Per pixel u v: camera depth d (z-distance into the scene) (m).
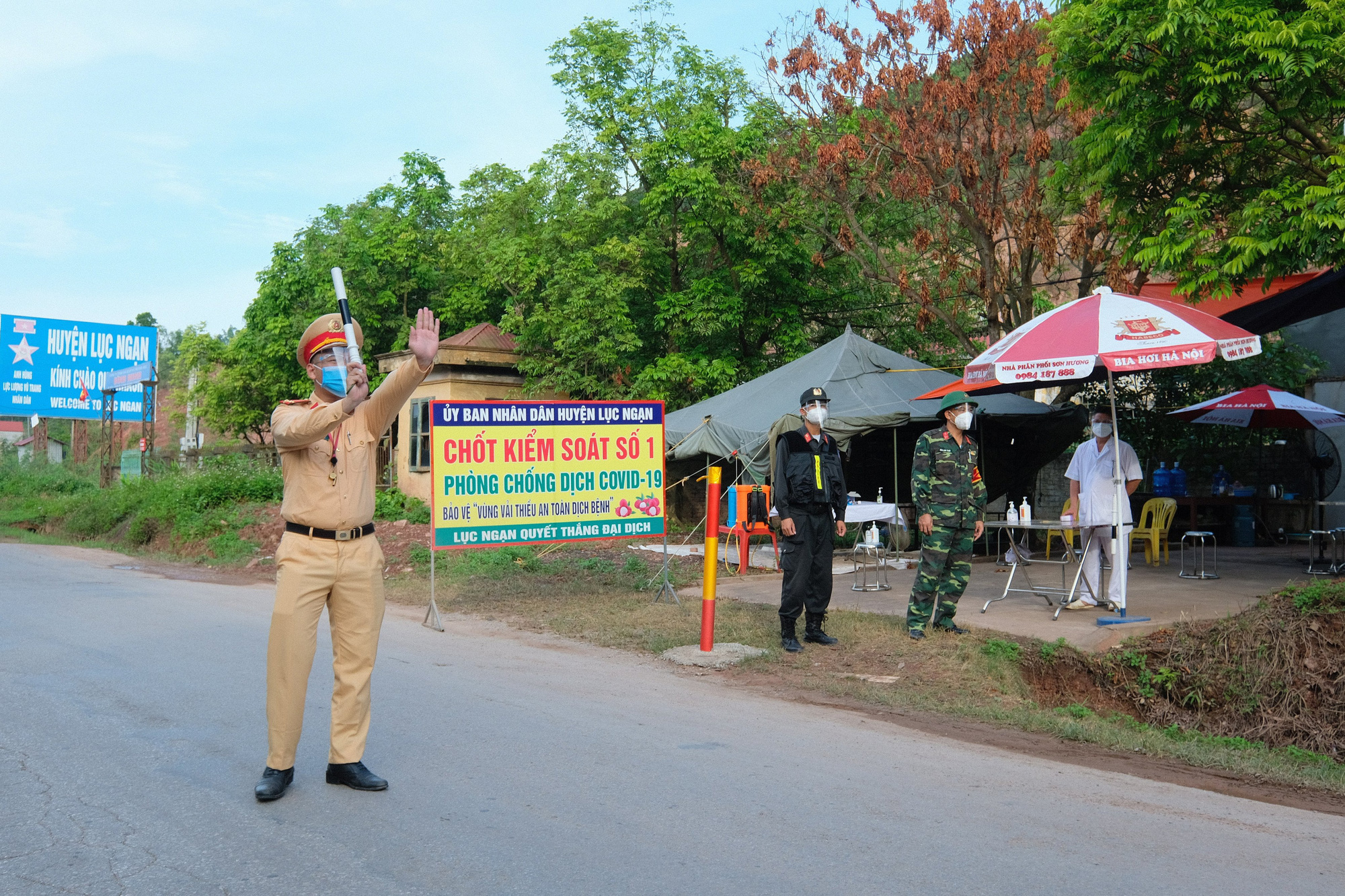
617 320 21.36
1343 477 16.34
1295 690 7.48
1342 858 3.86
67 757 4.75
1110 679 7.70
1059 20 10.94
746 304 22.47
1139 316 8.54
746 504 12.76
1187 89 10.10
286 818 3.96
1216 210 10.89
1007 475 16.03
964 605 9.56
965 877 3.46
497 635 8.80
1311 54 9.16
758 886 3.34
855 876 3.44
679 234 23.36
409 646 8.08
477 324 27.66
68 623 8.80
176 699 5.92
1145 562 13.26
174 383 45.16
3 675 6.56
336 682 4.37
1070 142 14.17
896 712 6.25
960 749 5.37
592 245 22.98
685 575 12.20
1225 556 14.12
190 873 3.40
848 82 17.06
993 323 17.02
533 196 23.78
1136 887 3.42
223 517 18.22
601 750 5.00
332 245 28.31
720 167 21.22
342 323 4.11
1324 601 8.09
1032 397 17.11
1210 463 17.27
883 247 21.41
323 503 4.19
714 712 5.98
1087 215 15.46
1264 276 10.05
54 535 22.88
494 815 4.02
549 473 9.67
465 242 26.19
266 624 8.89
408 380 4.20
